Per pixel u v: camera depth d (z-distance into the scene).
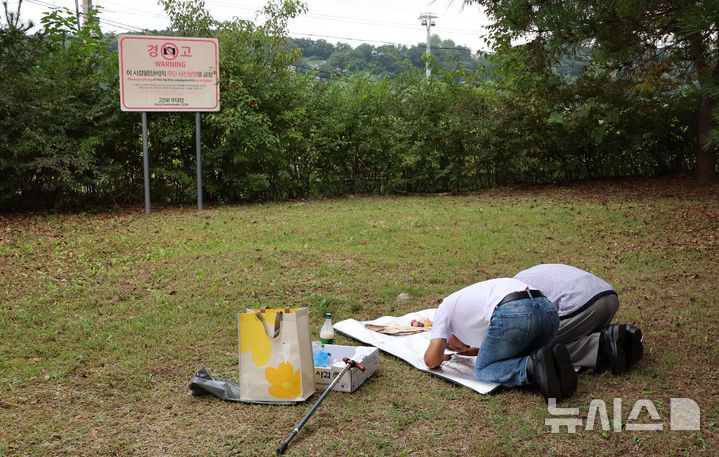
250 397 3.83
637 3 8.10
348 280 6.80
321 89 15.21
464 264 7.67
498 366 4.00
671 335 5.04
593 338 4.22
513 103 15.69
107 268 7.28
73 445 3.31
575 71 15.12
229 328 5.20
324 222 10.68
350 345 4.87
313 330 5.25
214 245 8.64
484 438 3.39
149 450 3.27
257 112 13.90
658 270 7.27
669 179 15.40
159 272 6.94
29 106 11.17
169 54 12.17
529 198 14.01
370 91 15.57
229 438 3.39
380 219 11.09
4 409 3.73
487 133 15.86
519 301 3.90
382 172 15.85
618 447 3.28
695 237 9.08
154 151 13.56
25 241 8.87
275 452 3.23
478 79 16.36
